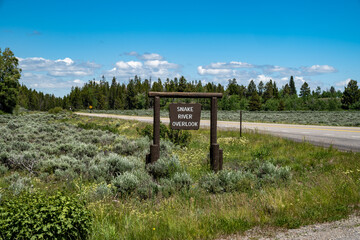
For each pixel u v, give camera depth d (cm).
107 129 2659
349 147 1384
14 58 7606
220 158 933
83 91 18025
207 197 675
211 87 16988
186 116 955
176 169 875
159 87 17688
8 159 1082
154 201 648
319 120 4356
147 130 1886
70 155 1234
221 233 463
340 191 657
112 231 450
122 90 18562
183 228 471
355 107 11331
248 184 721
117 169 915
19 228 397
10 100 7331
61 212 421
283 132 2242
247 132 2080
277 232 466
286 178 793
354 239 432
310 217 524
